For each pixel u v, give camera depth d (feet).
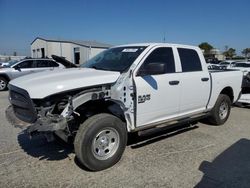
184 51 18.10
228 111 22.50
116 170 13.57
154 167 13.92
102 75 13.79
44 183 12.26
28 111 12.59
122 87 14.12
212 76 19.94
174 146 16.94
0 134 19.08
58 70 15.42
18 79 14.10
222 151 16.24
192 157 15.25
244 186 12.13
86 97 13.10
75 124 13.91
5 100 35.14
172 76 16.58
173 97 16.71
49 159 14.82
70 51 139.13
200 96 18.95
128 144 17.07
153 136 18.60
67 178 12.73
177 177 12.89
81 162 13.07
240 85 23.40
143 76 14.98
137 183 12.31
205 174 13.21
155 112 15.78
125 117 14.43
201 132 19.98
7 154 15.47
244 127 21.68
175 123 17.12
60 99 12.71
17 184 12.15
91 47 131.64
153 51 15.90
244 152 16.12
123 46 17.56
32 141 17.61
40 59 49.80
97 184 12.21
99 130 13.05
